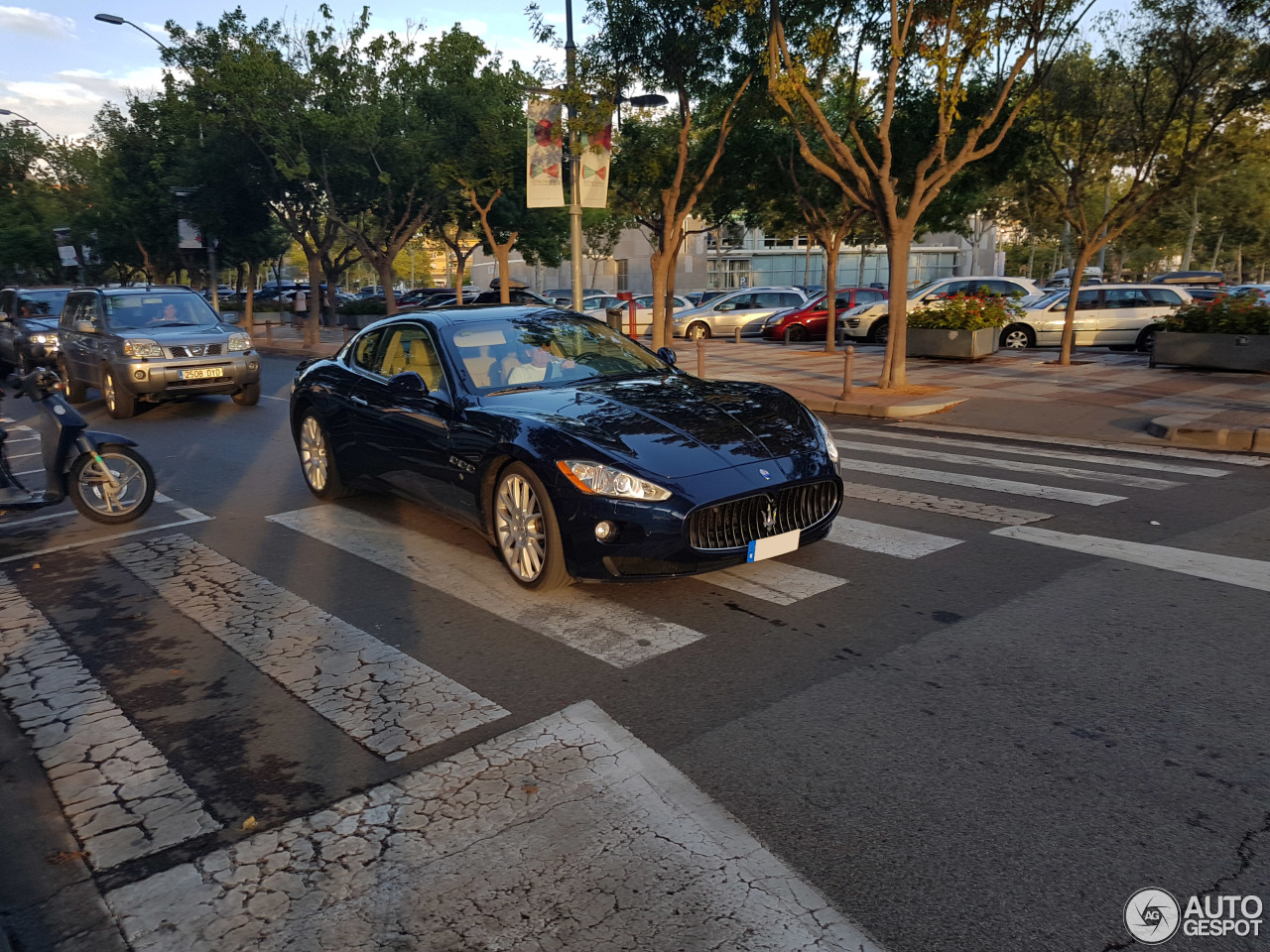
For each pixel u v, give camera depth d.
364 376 6.62
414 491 6.04
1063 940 2.32
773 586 5.00
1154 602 4.62
